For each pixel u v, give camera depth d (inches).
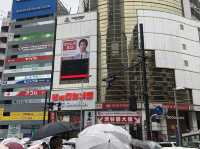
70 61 2625.5
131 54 2502.5
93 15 2719.0
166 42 2571.4
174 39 2620.6
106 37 2610.7
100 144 130.7
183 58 2600.9
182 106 2352.4
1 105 2726.4
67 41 2706.7
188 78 2551.7
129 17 2623.0
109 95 2394.2
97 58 2566.4
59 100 2500.0
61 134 228.5
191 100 2490.2
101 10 2716.5
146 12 2625.5
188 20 2787.9
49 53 2763.3
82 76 2527.1
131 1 2672.2
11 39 2967.5
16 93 2719.0
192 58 2657.5
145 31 2559.1
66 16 2807.6
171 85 2450.8
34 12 3009.4
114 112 1434.5
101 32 2645.2
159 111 1328.7
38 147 262.8
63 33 2758.4
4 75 2837.1
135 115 1382.9
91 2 2827.3
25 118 2610.7
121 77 2407.7
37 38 2869.1
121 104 2326.5
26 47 2869.1
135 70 2418.8
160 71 2466.8
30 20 2987.2
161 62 2484.0
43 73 2701.8
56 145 204.7
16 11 3078.2
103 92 2431.1
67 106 2448.3
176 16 2721.5
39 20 2950.3
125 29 2591.0
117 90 2385.6
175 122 2322.8
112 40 2581.2
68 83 2546.8
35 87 2682.1
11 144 214.7
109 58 2529.5
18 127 2603.3
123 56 2514.8
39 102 2615.7
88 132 137.0
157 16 2632.9
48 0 3019.2
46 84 2652.6
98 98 2433.6
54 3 3002.0
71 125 244.2
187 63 2605.8
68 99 2471.7
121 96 2368.4
